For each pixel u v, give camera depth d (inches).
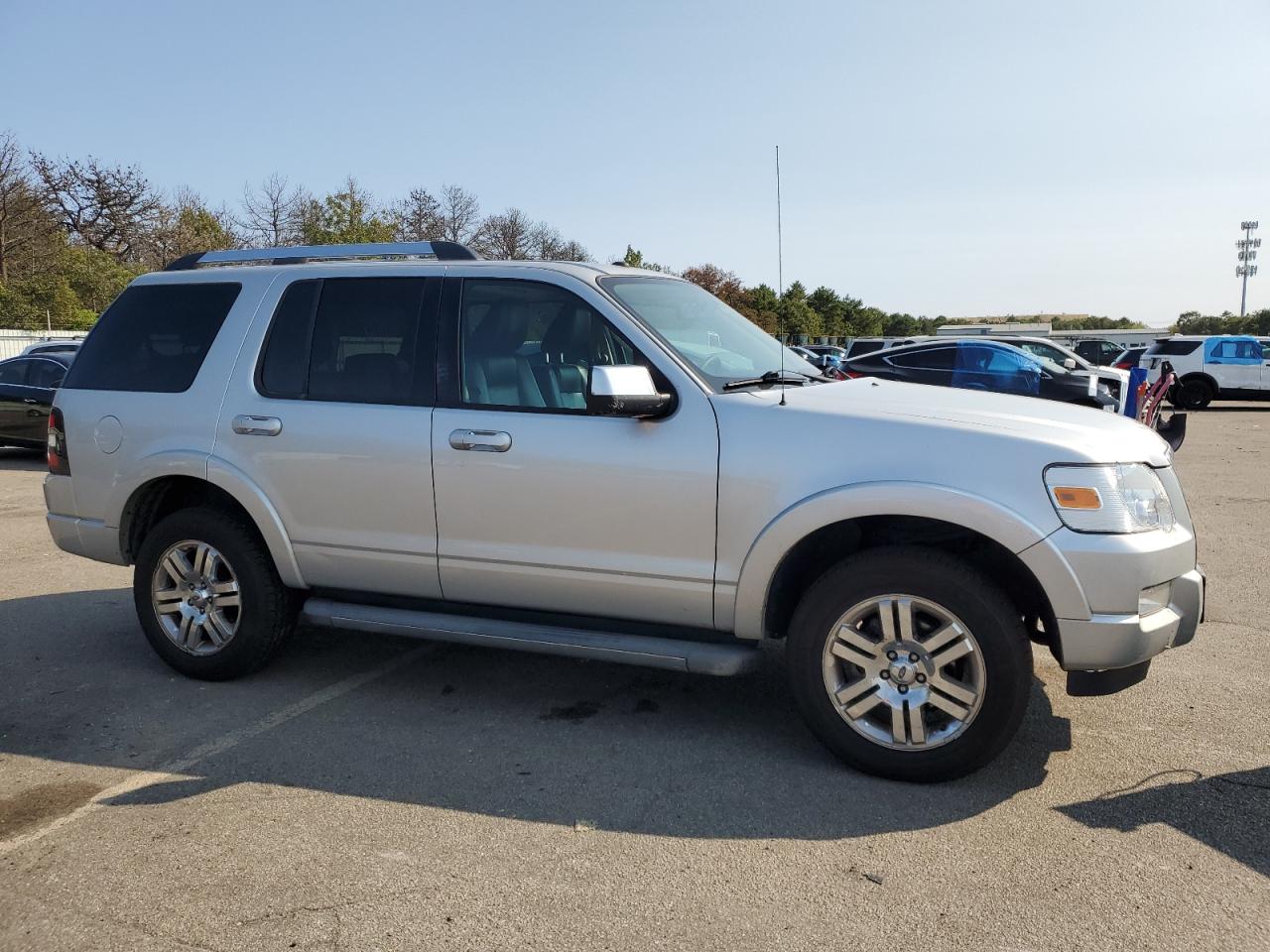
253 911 109.9
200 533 181.8
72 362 198.4
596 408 143.9
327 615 176.1
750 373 162.1
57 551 307.4
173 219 2165.4
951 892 112.1
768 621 148.6
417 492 164.1
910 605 137.4
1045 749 151.7
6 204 1948.8
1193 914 107.2
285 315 180.2
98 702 176.4
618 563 152.2
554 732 161.2
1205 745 152.7
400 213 1727.4
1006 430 136.3
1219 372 960.9
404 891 113.7
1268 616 225.3
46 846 125.0
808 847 122.7
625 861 119.8
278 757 152.2
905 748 139.3
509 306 165.3
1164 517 136.1
